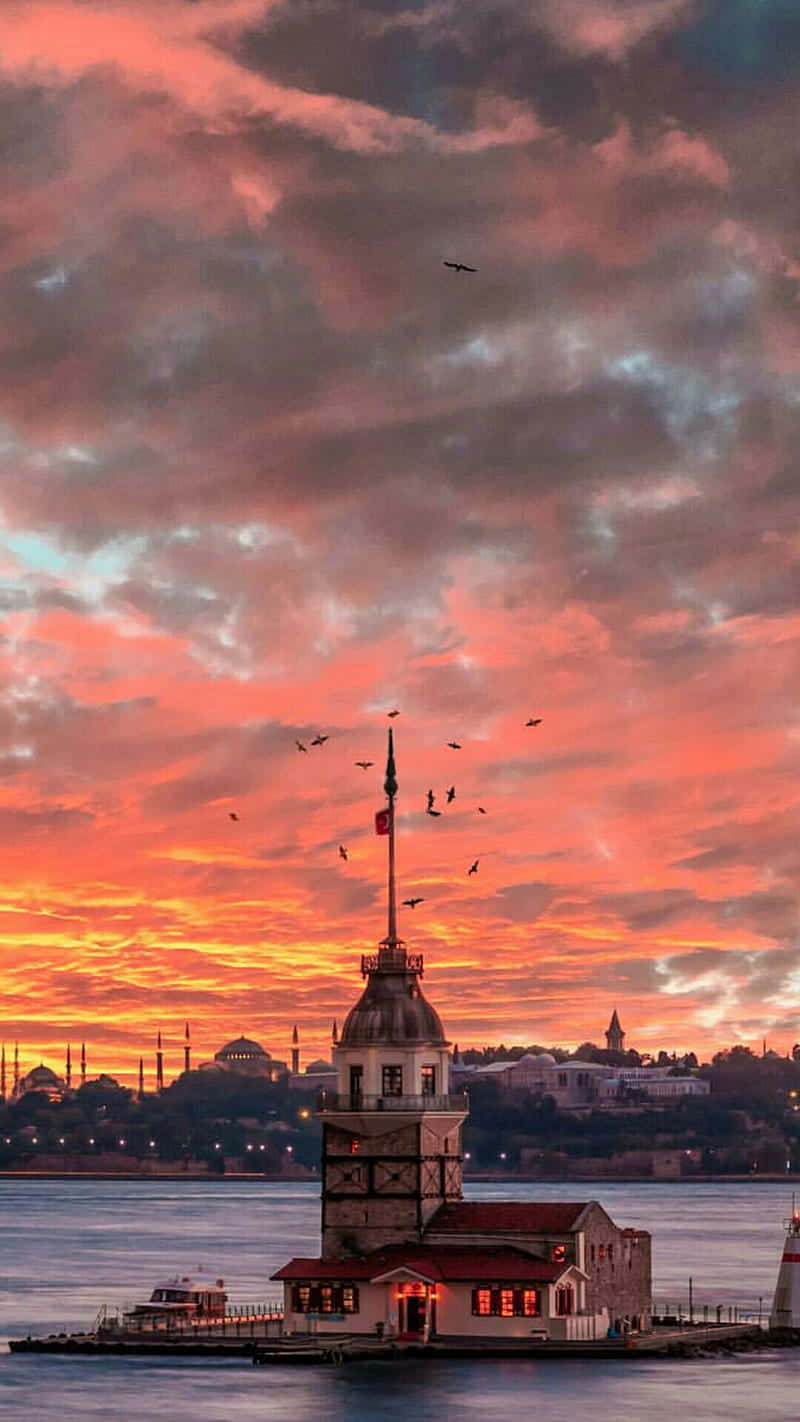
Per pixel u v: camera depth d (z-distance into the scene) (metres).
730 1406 176.12
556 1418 170.00
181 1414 172.00
